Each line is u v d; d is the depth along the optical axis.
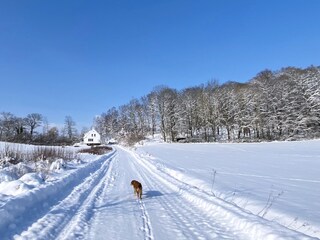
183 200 10.12
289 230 5.82
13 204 7.30
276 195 10.61
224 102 79.75
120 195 11.27
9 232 6.11
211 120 82.12
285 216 7.66
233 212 7.56
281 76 74.75
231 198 10.34
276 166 20.69
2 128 105.88
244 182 13.77
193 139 85.12
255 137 75.00
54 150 25.78
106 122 145.38
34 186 10.39
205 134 83.75
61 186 11.60
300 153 31.33
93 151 49.09
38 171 15.01
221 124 80.62
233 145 53.81
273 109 69.25
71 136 139.50
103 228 6.87
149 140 90.25
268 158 27.42
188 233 6.45
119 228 6.88
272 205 8.96
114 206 9.32
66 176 13.94
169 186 13.38
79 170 17.50
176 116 86.88
